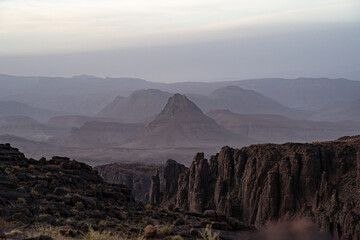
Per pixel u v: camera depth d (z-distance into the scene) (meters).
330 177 88.94
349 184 84.88
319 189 88.12
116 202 30.47
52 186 29.31
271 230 15.62
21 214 22.12
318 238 14.85
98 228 22.91
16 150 40.06
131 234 22.78
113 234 22.33
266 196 89.94
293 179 89.56
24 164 35.03
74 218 24.22
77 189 30.78
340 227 68.25
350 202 74.94
